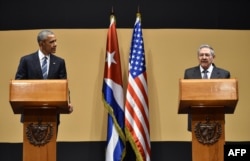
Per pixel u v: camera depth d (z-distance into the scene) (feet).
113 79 41.42
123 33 43.09
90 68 42.88
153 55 42.96
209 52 35.83
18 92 26.71
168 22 43.21
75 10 43.24
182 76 42.80
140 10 43.24
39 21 43.14
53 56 33.78
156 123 42.52
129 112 40.73
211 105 27.37
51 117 27.40
